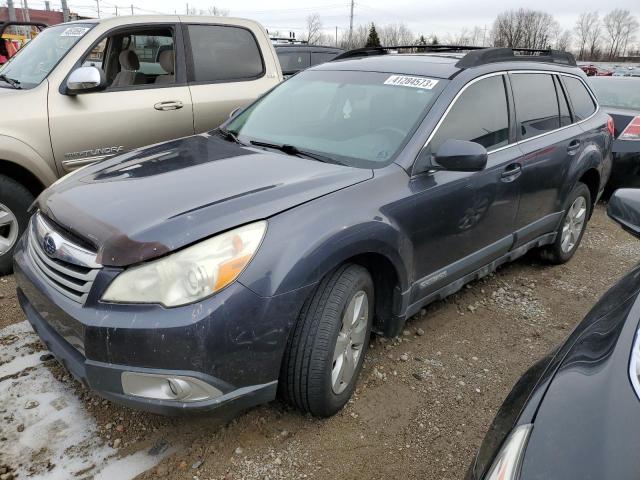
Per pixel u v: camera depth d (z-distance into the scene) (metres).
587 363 1.58
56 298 2.31
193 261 2.11
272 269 2.24
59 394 2.79
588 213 5.05
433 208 3.01
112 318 2.11
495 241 3.74
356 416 2.77
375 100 3.41
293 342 2.43
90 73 4.23
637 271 2.02
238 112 4.01
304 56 10.39
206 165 2.87
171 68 5.09
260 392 2.31
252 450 2.50
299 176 2.70
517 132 3.85
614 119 7.09
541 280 4.69
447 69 3.52
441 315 3.92
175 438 2.55
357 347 2.80
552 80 4.43
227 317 2.12
